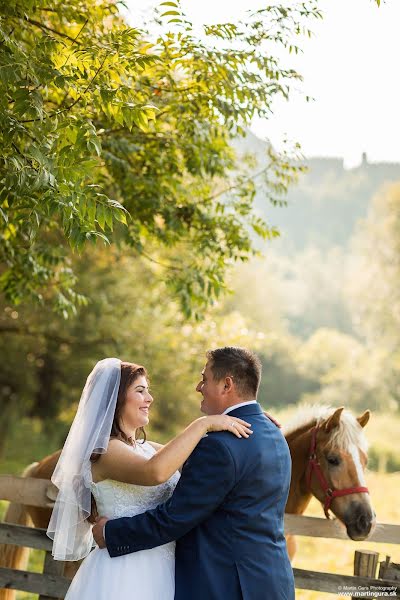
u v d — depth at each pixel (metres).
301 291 103.75
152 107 5.03
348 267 103.94
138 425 4.18
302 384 65.56
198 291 8.78
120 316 20.67
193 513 3.72
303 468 5.73
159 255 12.86
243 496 3.78
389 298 44.00
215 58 6.58
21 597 8.70
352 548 11.77
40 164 4.50
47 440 26.52
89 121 4.82
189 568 3.80
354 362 53.47
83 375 23.86
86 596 3.84
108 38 5.78
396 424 39.31
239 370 4.05
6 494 5.75
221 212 8.63
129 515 3.98
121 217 4.50
